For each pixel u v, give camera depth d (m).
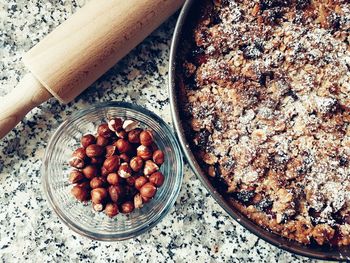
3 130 0.31
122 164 0.32
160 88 0.35
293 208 0.30
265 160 0.30
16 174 0.34
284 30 0.31
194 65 0.31
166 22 0.35
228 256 0.34
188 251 0.33
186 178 0.34
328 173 0.30
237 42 0.31
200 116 0.30
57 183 0.34
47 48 0.30
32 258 0.33
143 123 0.34
